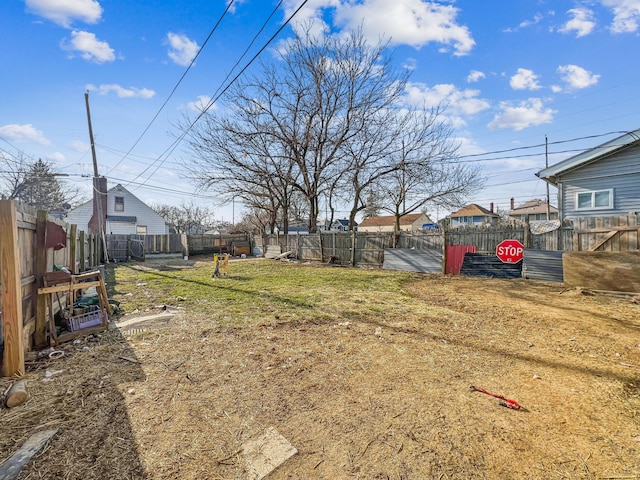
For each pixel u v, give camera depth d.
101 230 15.30
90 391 2.38
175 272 10.38
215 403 2.23
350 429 1.93
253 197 18.52
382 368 2.83
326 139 14.23
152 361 2.97
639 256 5.74
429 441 1.81
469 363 2.94
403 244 10.64
